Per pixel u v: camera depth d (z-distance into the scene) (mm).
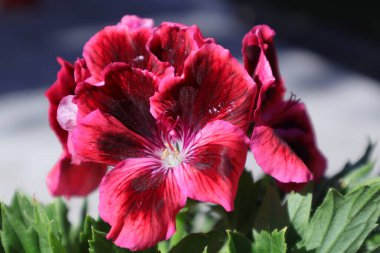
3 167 968
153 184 231
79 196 274
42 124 1116
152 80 238
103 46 247
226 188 226
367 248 248
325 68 1394
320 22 1604
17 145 1039
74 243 275
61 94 256
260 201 268
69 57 1489
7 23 1771
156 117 238
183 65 245
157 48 246
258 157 229
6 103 1221
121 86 239
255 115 233
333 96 1221
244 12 1744
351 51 1472
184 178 231
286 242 244
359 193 234
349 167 280
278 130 260
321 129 1073
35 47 1566
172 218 226
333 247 238
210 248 239
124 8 1877
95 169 271
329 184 273
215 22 1706
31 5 1873
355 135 1052
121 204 227
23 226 242
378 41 1471
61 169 266
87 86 236
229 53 233
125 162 235
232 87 235
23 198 266
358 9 1536
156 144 242
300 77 1335
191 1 1884
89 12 1857
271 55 254
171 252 238
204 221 291
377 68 1392
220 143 230
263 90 234
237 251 231
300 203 247
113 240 224
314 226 239
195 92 238
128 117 241
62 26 1734
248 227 261
